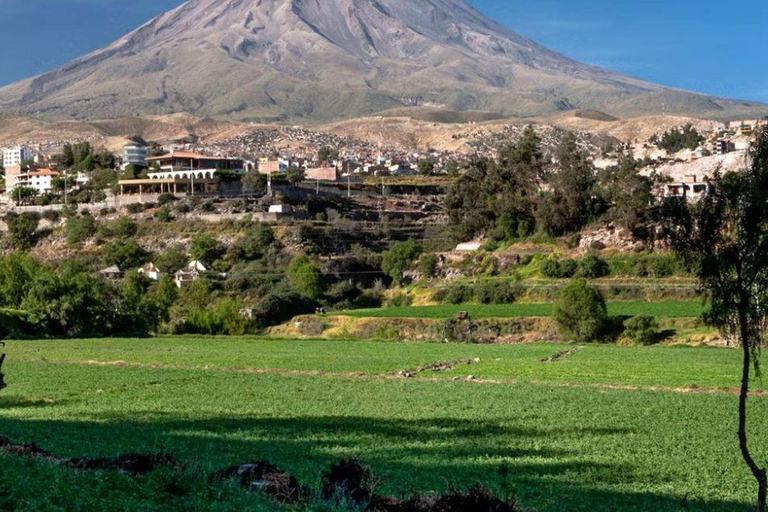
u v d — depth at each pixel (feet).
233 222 580.30
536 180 559.38
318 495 86.84
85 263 554.87
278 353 318.86
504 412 175.94
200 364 277.85
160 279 504.02
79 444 128.57
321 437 146.51
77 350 326.03
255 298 488.44
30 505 70.74
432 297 470.39
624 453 134.31
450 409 180.34
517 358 298.35
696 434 151.02
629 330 358.43
